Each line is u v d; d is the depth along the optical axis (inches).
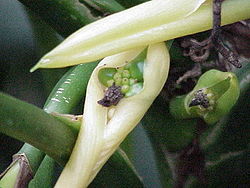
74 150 10.8
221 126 14.5
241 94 14.3
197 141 14.8
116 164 14.2
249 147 14.7
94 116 10.9
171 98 14.4
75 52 10.6
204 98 12.2
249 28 14.6
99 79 11.2
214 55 14.4
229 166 14.9
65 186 10.7
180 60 14.4
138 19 10.8
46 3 14.0
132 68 11.2
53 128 10.4
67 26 14.4
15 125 9.7
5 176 11.1
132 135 14.9
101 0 14.0
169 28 10.9
